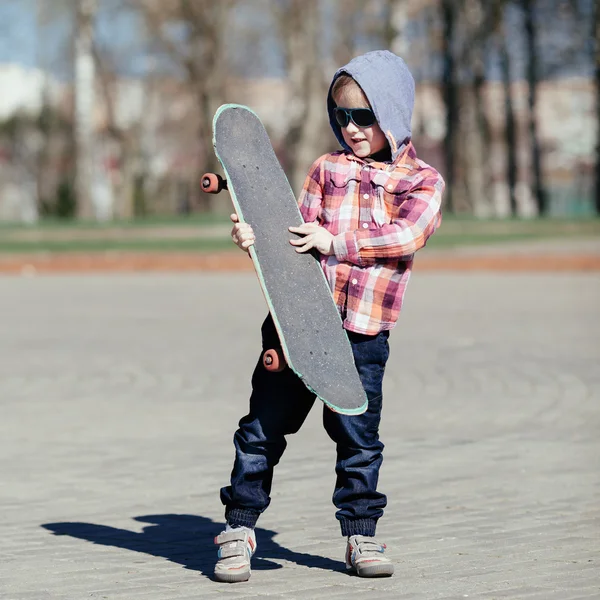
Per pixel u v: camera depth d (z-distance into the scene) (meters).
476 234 42.59
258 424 6.01
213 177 5.93
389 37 57.69
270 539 6.92
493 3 62.16
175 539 6.95
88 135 61.31
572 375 13.32
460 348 15.68
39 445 9.78
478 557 6.46
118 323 19.02
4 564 6.40
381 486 8.27
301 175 54.94
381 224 6.01
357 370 5.96
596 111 65.00
